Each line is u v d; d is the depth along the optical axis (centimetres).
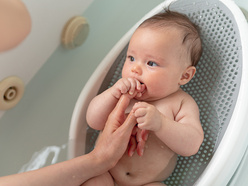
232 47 88
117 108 79
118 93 82
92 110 87
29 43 106
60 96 119
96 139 98
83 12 124
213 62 92
